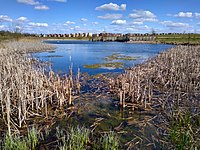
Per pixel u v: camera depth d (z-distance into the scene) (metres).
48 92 12.44
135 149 7.48
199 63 18.84
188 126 8.46
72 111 11.04
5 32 63.94
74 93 14.03
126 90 13.48
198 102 11.61
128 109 11.34
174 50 29.62
